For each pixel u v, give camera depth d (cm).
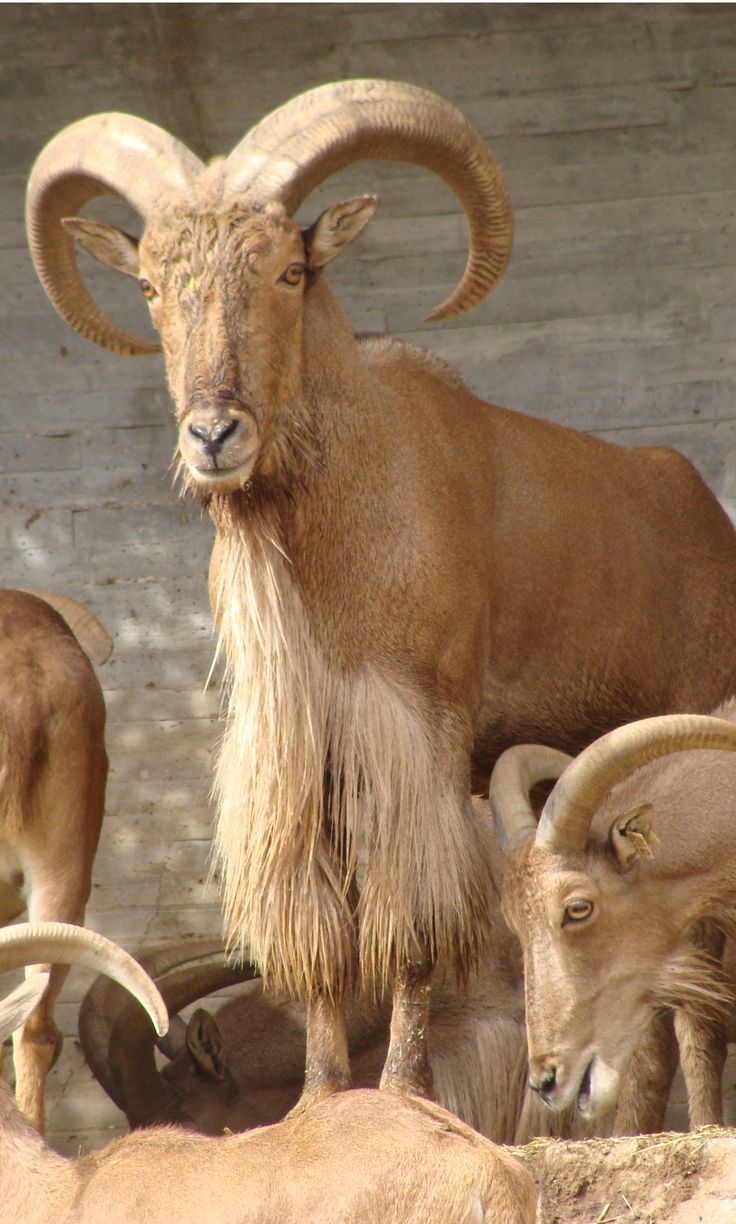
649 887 2516
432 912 2370
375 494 2422
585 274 4100
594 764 2419
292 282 2272
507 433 2792
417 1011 2402
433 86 4041
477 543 2605
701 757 2644
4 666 2933
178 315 2227
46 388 4209
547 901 2444
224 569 2389
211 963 3366
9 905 2994
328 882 2373
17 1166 1925
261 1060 3341
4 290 4181
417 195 4097
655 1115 2853
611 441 4091
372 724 2377
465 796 2472
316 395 2366
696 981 2534
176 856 4028
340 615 2397
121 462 4191
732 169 4038
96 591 4156
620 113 4022
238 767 2384
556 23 3962
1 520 4191
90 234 2409
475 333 4138
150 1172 1867
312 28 3991
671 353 4084
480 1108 3092
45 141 4091
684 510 3053
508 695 2744
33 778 2905
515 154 4066
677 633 2977
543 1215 2188
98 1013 3244
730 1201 2116
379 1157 1798
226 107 4075
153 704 4100
